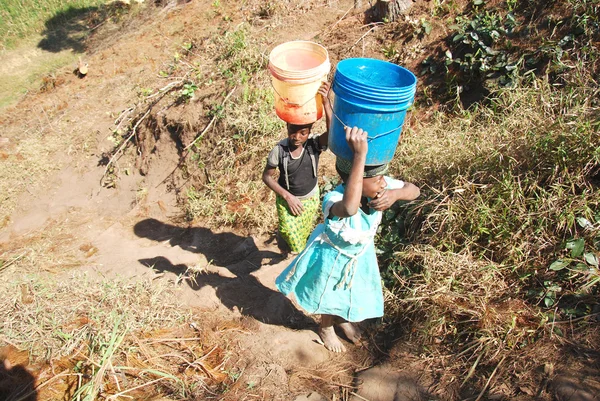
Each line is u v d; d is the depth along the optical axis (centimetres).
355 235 302
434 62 586
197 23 910
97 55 956
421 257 398
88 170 693
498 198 390
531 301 353
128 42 951
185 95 638
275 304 413
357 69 297
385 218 443
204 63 711
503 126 454
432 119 550
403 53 611
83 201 662
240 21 796
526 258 365
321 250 321
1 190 679
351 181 265
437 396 323
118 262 506
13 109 866
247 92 608
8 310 406
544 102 448
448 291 364
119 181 663
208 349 374
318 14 732
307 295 335
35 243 588
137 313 398
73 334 381
